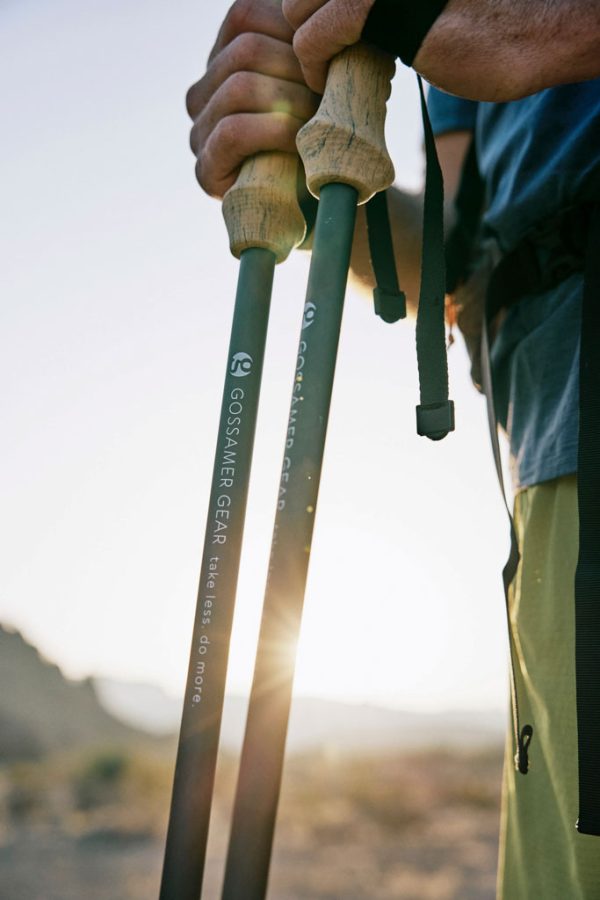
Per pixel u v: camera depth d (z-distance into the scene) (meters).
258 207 0.76
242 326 0.74
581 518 0.67
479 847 9.81
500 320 0.94
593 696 0.63
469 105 1.16
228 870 0.52
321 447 0.60
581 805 0.62
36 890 7.44
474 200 1.10
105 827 10.15
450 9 0.67
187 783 0.65
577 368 0.78
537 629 0.79
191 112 0.91
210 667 0.67
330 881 8.18
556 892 0.72
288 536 0.58
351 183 0.66
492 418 0.85
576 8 0.65
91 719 22.25
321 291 0.63
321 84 0.75
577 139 0.81
